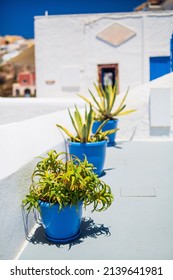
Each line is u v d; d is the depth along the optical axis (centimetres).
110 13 1487
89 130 509
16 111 1024
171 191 444
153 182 484
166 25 1462
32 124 380
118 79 1510
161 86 848
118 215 372
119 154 674
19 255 291
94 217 369
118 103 841
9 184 278
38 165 321
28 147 342
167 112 805
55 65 1544
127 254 288
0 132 279
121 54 1499
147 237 318
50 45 1538
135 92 847
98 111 782
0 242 259
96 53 1516
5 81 5134
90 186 298
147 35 1474
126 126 837
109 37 1497
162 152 684
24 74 5050
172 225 343
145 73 1489
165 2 1809
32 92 5025
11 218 281
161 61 1484
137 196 429
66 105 972
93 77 1528
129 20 1481
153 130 826
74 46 1523
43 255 289
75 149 497
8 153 285
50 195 282
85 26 1509
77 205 293
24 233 313
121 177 513
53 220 298
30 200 289
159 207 391
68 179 288
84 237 321
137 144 778
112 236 322
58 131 518
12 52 5278
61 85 1546
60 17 1516
